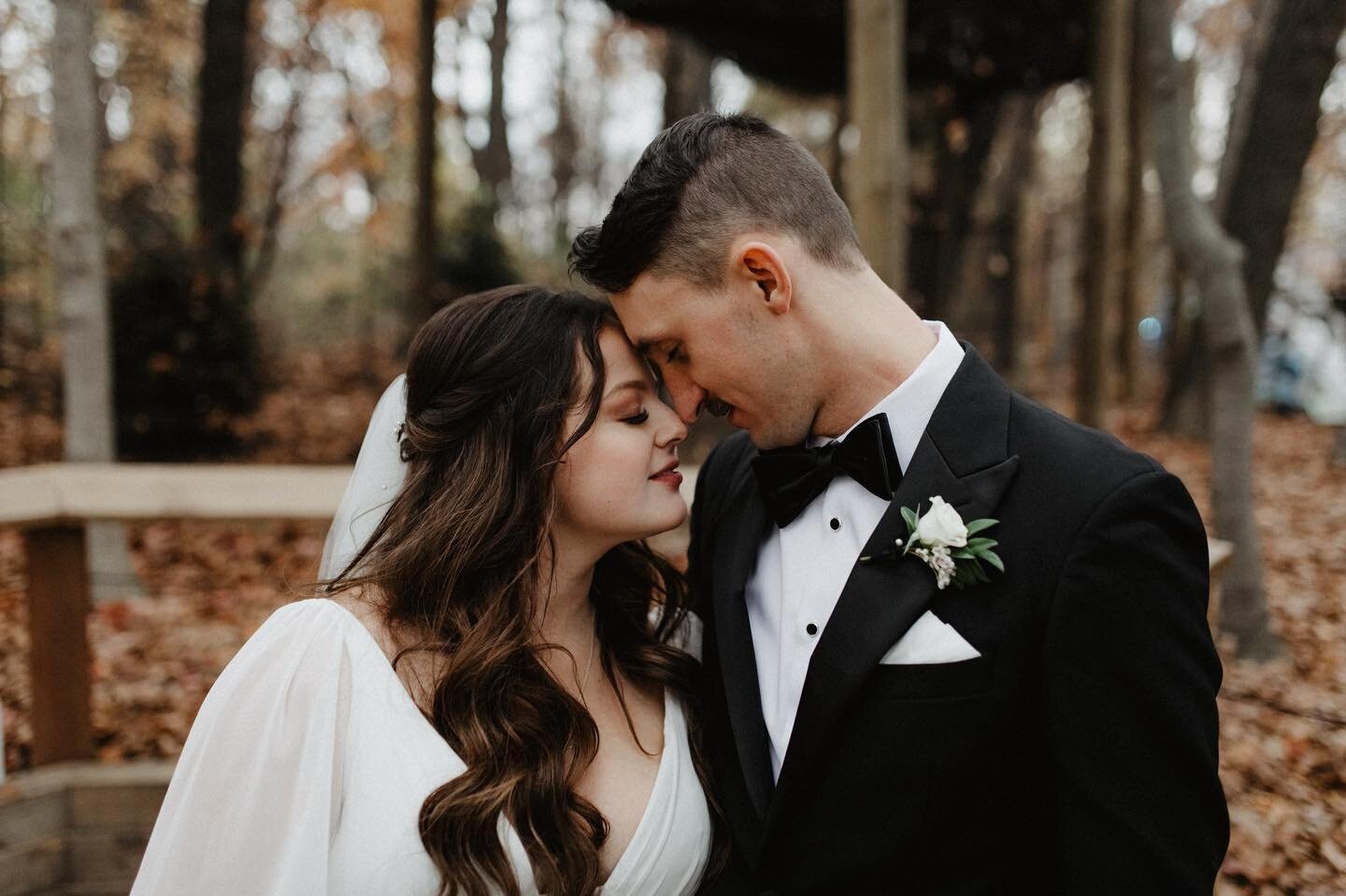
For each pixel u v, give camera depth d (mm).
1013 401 1430
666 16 6395
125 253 7820
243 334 8039
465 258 9789
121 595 4672
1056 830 1252
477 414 1484
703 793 1569
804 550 1474
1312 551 6090
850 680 1298
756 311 1375
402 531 1501
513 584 1461
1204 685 1213
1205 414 9680
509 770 1350
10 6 11727
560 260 14742
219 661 3895
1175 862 1185
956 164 8594
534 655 1464
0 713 2574
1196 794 1203
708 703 1627
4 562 5234
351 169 15625
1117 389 12977
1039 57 6500
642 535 1540
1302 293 14555
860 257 1472
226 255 8586
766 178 1369
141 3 13062
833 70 7191
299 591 1567
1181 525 1245
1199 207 4086
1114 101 5805
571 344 1481
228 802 1278
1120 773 1193
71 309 4793
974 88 7160
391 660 1439
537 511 1469
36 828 2592
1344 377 13539
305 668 1333
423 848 1295
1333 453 9320
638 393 1521
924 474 1362
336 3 14164
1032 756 1294
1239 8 15383
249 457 7879
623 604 1695
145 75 13484
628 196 1400
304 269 19844
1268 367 13359
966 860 1299
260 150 17469
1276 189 7801
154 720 3400
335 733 1332
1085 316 6043
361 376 11836
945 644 1282
